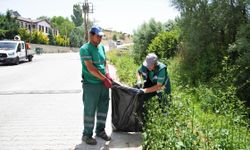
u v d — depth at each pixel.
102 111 6.10
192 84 14.59
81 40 106.69
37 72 20.11
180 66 17.97
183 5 17.59
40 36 74.56
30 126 7.28
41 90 12.48
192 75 15.39
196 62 17.08
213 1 16.34
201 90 11.36
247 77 11.76
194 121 5.27
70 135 6.58
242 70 12.04
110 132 6.58
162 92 5.89
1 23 57.69
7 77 17.38
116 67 22.66
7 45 26.92
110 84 5.80
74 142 6.12
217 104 7.17
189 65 17.73
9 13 61.31
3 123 7.56
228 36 16.44
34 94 11.55
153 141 4.90
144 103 6.12
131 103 6.27
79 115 8.27
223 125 5.27
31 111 8.80
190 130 4.64
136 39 31.06
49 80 15.82
